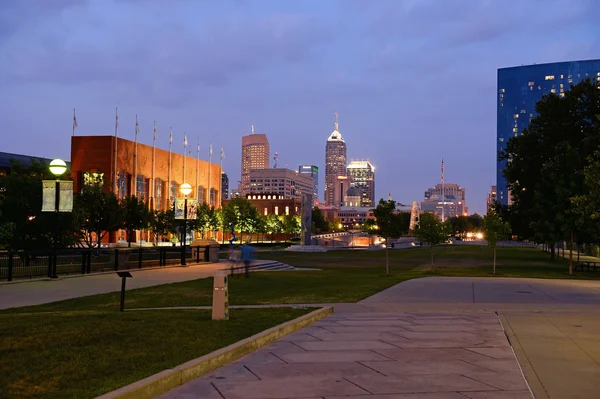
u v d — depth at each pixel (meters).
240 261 34.22
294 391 7.36
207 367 8.48
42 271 26.31
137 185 102.62
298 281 28.41
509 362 9.29
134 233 94.56
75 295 20.05
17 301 18.16
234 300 19.28
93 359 8.34
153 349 9.20
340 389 7.48
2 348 8.77
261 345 10.63
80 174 92.19
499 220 38.50
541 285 26.56
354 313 16.09
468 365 9.04
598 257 71.94
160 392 7.22
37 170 43.38
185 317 13.29
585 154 43.88
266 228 139.12
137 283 25.25
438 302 19.05
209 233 127.88
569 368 8.78
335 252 78.81
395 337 11.77
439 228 40.59
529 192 51.41
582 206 29.62
